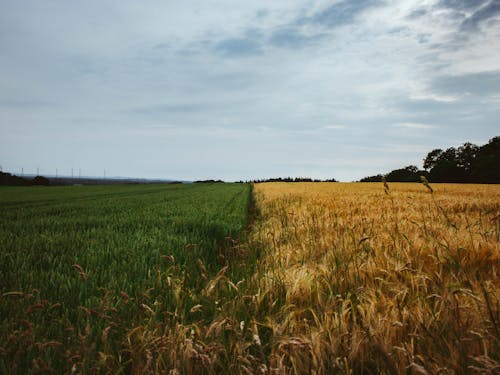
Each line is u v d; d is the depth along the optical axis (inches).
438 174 3400.6
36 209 609.0
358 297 113.5
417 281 124.4
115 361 85.8
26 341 86.4
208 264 193.2
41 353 85.3
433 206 403.9
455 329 91.4
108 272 165.2
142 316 112.3
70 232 312.5
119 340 95.7
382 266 148.2
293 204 530.0
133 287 142.3
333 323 98.5
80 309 110.1
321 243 207.0
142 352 85.7
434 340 86.7
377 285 134.3
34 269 175.3
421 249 165.8
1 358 81.1
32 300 122.1
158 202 832.3
